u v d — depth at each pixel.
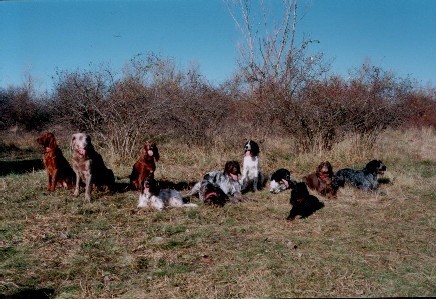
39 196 8.34
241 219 7.25
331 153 12.89
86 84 12.62
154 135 13.92
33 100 24.25
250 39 21.91
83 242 6.00
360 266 5.20
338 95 13.35
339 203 8.16
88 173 8.17
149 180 7.75
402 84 14.54
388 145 15.05
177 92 14.02
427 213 7.50
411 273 5.00
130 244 5.96
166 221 7.09
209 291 4.57
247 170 9.30
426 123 22.78
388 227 6.73
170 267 5.20
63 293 4.58
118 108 12.55
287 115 13.16
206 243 6.03
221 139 13.89
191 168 11.52
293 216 7.10
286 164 12.16
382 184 9.78
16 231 6.38
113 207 7.77
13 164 12.80
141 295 4.53
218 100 14.28
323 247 5.85
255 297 4.44
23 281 4.83
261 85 14.33
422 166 12.30
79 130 13.25
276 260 5.37
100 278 4.93
